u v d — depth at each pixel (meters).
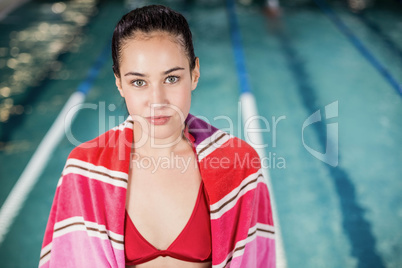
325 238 2.70
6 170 3.31
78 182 0.86
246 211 0.91
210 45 5.73
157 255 0.85
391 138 3.71
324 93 4.48
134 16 0.73
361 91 4.52
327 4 7.48
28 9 7.11
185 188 0.87
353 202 2.98
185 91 0.75
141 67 0.71
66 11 7.04
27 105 4.24
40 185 3.16
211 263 0.89
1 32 6.09
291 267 2.48
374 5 7.40
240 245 0.90
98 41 5.84
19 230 2.74
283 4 7.48
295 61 5.26
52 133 3.79
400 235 2.71
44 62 5.18
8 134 3.78
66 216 0.89
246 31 6.23
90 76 4.86
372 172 3.28
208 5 7.35
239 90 4.54
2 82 4.69
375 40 5.88
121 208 0.84
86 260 0.87
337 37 5.99
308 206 2.95
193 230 0.86
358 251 2.60
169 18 0.72
